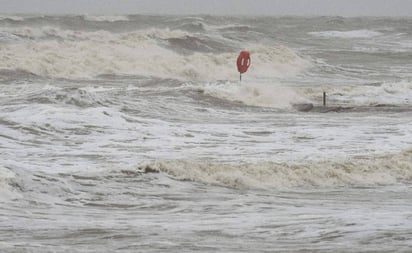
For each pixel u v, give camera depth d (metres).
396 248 29.30
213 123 68.50
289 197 43.47
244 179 46.16
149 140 59.62
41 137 58.94
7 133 59.12
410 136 63.44
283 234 32.53
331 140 61.19
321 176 48.19
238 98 83.69
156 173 46.12
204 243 30.73
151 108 73.38
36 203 39.03
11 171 42.03
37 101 71.25
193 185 45.06
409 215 36.53
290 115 75.69
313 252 28.95
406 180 49.50
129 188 43.31
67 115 64.75
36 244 30.11
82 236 32.00
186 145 58.12
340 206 41.03
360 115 76.31
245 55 88.81
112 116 66.12
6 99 73.06
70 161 51.22
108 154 53.91
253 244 30.59
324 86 99.75
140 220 36.31
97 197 41.25
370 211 39.09
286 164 49.34
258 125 68.19
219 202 41.34
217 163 49.81
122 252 28.88
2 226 33.75
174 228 34.03
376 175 49.44
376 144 59.66
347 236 31.58
